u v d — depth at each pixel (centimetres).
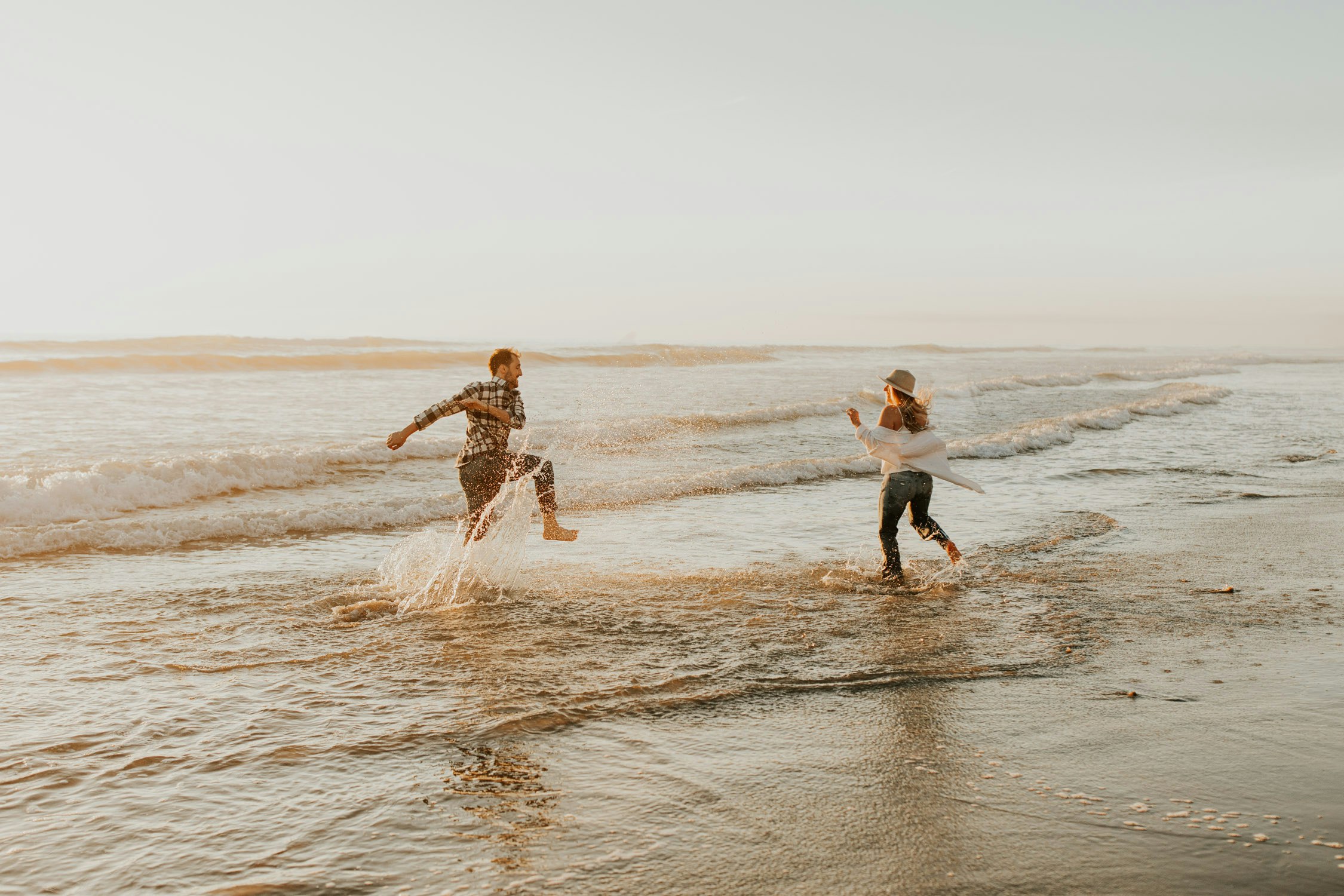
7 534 757
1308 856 291
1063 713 420
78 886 270
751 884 274
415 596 630
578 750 376
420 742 380
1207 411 2344
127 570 697
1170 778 350
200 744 377
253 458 1104
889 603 626
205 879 275
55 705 418
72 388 2212
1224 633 551
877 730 400
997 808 325
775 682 464
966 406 2403
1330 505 1033
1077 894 269
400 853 291
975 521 938
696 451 1478
